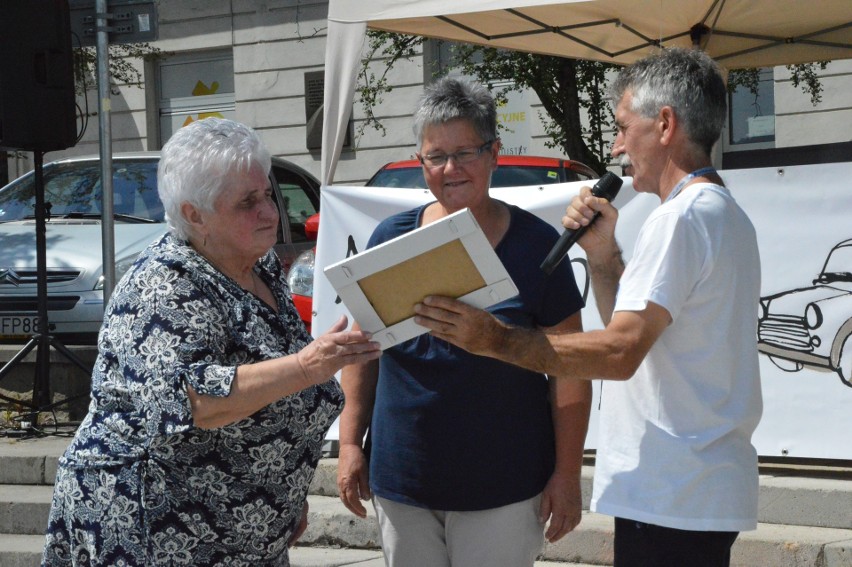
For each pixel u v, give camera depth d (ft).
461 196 9.50
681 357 8.02
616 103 8.75
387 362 9.79
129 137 57.77
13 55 21.59
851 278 15.12
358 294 7.55
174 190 7.88
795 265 15.43
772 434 15.58
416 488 9.59
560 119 37.14
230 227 7.90
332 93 17.15
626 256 15.70
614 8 20.86
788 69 42.88
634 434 8.21
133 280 7.86
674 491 7.94
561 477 9.68
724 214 8.05
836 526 14.44
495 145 9.63
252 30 54.70
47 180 27.37
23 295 23.35
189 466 7.83
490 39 22.34
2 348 23.29
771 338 15.57
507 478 9.46
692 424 8.00
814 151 39.06
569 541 14.64
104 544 7.89
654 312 7.79
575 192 15.96
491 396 9.45
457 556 9.69
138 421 7.81
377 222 16.79
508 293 7.63
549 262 9.00
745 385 8.12
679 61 8.35
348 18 17.04
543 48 23.38
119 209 26.16
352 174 51.62
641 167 8.51
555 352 7.80
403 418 9.65
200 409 7.48
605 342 7.80
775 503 14.80
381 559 15.34
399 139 50.49
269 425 7.91
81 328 22.99
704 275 7.93
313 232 24.64
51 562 8.25
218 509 7.93
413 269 7.47
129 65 56.65
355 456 10.30
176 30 56.44
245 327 7.97
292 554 15.65
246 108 55.06
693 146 8.32
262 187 7.95
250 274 8.61
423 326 7.77
